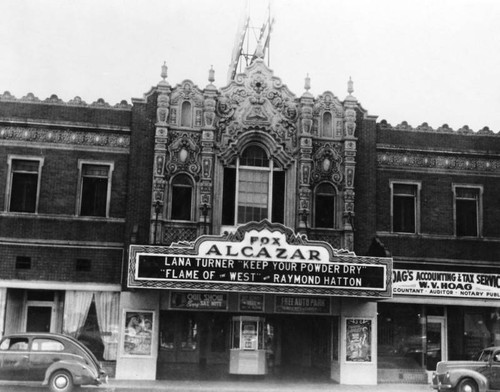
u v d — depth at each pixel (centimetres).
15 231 2480
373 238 2588
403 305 2709
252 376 2523
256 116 2634
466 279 2641
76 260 2497
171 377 2488
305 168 2608
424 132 2789
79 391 2016
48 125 2541
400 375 2639
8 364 1917
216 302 2447
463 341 2720
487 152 2794
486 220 2773
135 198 2527
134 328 2406
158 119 2562
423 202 2745
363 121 2725
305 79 2681
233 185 2614
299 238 2317
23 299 2502
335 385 2422
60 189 2531
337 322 2541
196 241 2267
